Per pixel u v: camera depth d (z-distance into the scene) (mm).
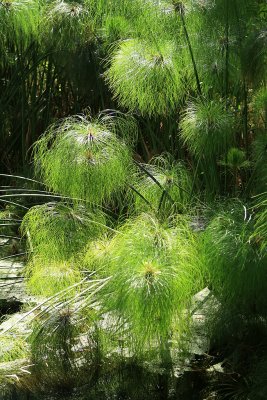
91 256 5703
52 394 4855
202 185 6461
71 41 7285
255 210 5469
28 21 7215
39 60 8141
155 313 4895
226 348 5359
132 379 5059
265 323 5340
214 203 5816
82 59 7387
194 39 6035
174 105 6594
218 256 4980
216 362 5285
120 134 6727
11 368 5211
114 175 5520
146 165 6441
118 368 5203
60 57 7637
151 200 6086
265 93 6172
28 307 5934
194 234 5375
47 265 5719
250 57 5816
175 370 5172
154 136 7000
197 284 5352
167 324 4941
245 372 5125
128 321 5043
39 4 7324
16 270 6719
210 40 6020
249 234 5051
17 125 9023
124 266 4910
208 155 6082
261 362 4961
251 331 5359
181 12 5871
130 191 6195
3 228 7629
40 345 5309
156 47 5934
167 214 5957
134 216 6172
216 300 5414
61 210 5754
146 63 5773
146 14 5953
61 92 8891
